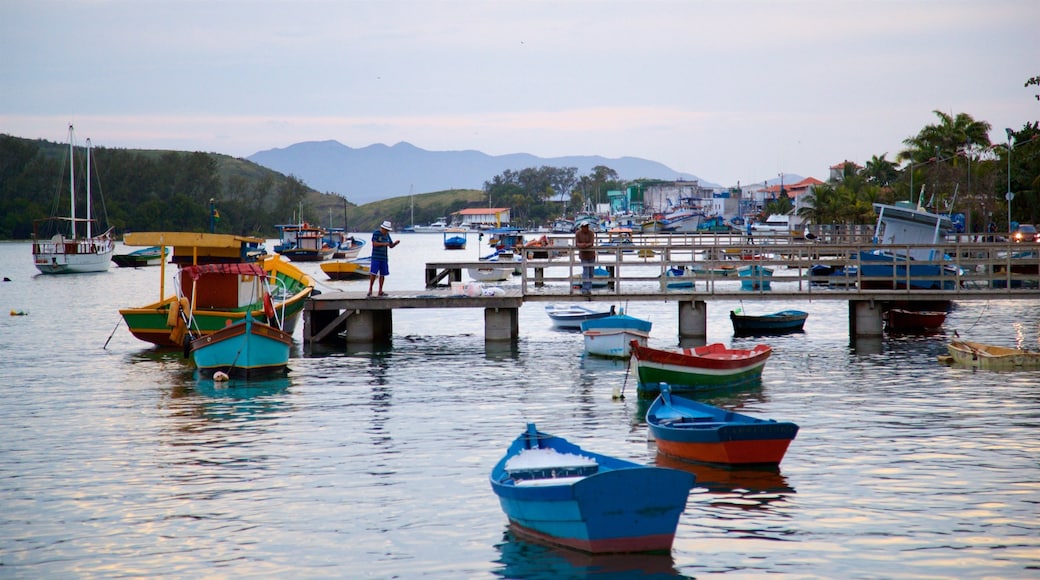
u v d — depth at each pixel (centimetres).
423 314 4822
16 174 19275
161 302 3341
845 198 10469
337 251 10862
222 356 2741
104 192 19288
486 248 16112
